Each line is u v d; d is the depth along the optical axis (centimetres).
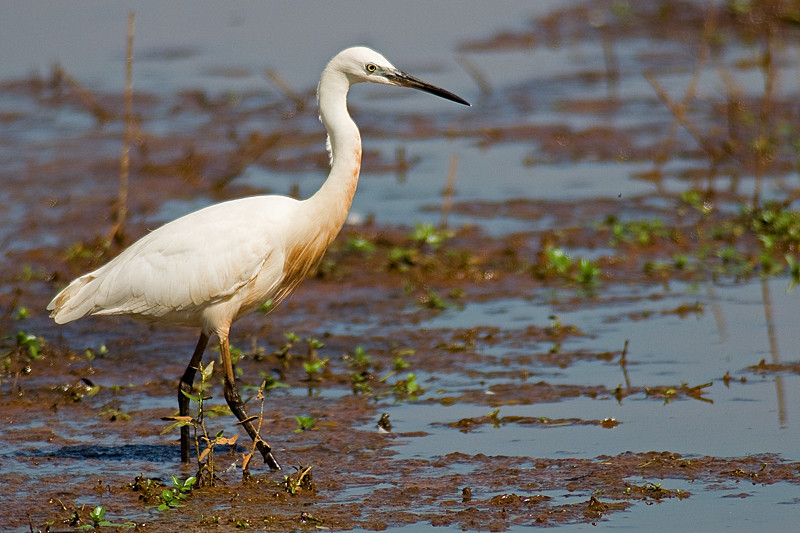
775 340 1237
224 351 970
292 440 1006
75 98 2562
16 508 857
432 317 1371
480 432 1009
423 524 814
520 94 2580
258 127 2350
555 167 2092
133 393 1147
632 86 2605
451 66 2856
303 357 1237
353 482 902
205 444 1006
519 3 3522
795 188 1861
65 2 3700
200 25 3406
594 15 3250
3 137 2312
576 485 877
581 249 1633
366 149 2253
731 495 848
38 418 1075
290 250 1002
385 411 1076
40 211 1842
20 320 1382
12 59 2933
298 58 2958
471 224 1758
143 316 988
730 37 2981
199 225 964
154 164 2078
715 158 2033
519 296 1448
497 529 802
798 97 2398
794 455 921
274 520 824
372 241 1666
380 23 3369
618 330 1297
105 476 931
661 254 1598
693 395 1079
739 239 1639
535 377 1153
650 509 828
